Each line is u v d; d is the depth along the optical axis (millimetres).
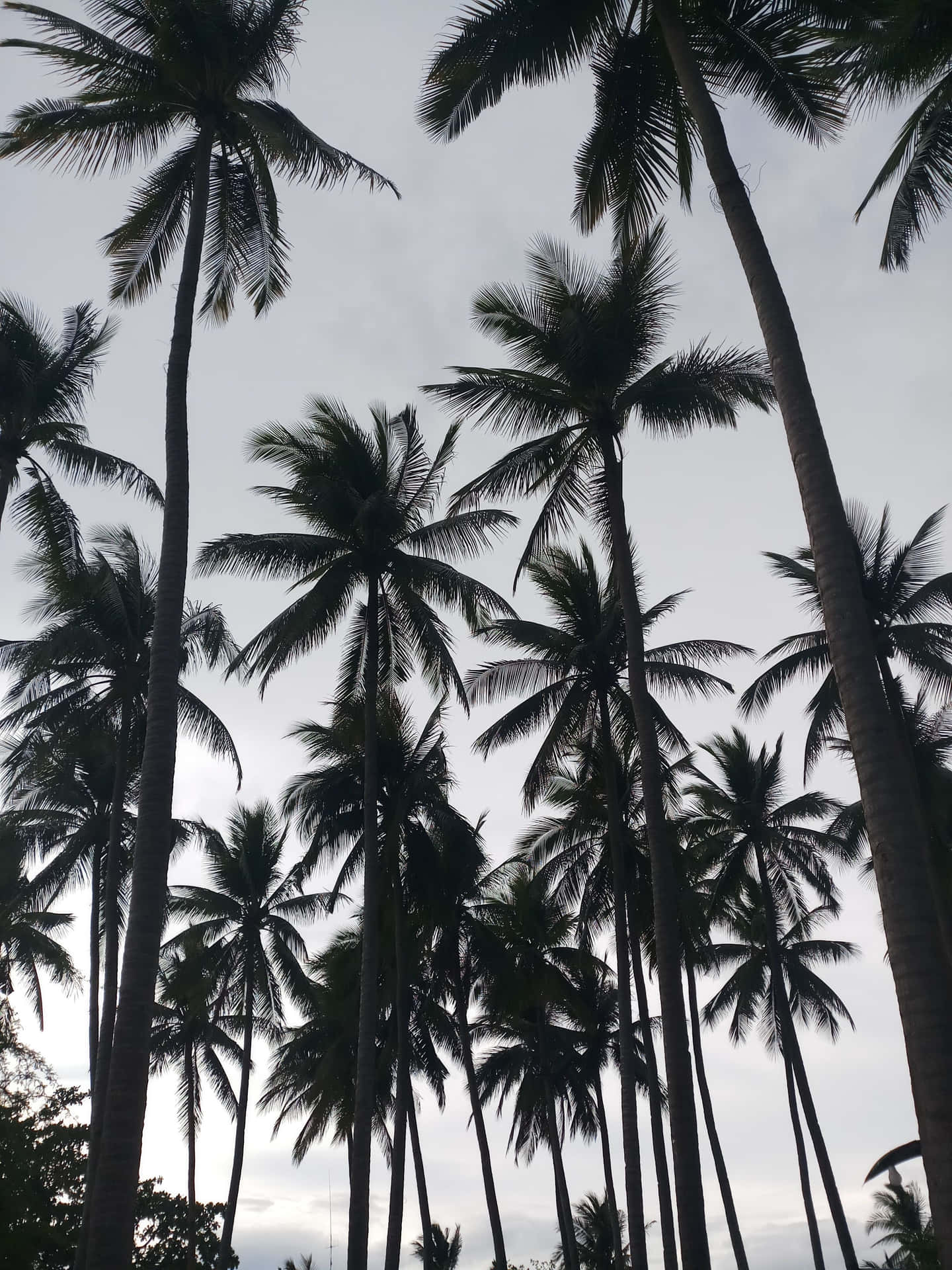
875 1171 9289
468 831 30672
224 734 29312
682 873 32031
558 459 22422
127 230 19672
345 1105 37469
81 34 17688
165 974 42531
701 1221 15062
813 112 14836
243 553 25562
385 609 27844
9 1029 23281
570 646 28109
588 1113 42406
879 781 8953
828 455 10469
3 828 32469
